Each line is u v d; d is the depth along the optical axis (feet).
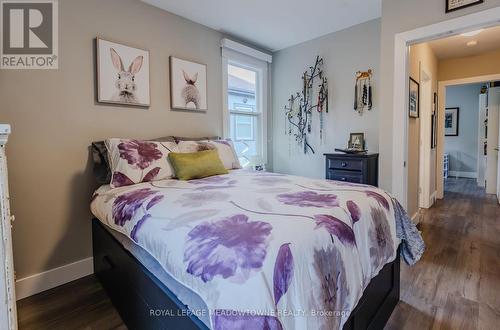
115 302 5.43
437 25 6.82
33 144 6.10
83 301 5.80
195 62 9.32
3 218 2.88
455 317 4.99
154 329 3.79
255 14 8.87
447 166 22.24
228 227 3.13
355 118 10.02
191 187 5.46
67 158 6.60
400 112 7.65
